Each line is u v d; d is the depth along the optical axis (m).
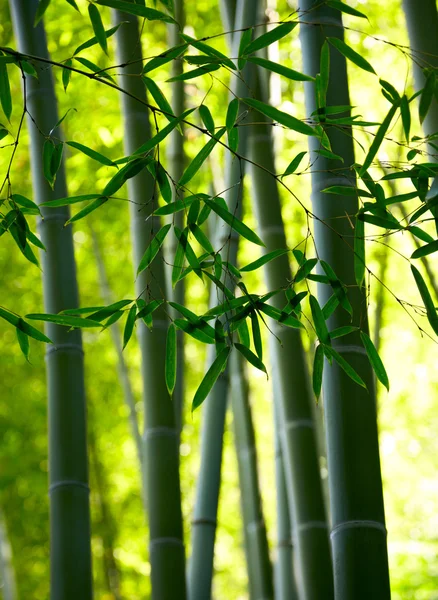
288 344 3.29
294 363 3.27
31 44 3.27
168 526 2.88
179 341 3.62
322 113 2.20
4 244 5.63
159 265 3.12
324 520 3.10
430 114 2.69
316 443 3.20
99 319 2.26
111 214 5.60
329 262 2.47
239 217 3.20
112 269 5.97
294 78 2.13
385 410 6.38
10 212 2.21
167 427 3.00
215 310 2.22
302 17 2.69
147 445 2.98
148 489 2.94
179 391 3.53
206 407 3.32
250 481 4.26
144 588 6.06
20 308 5.79
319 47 2.66
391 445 6.64
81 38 5.01
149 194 3.15
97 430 6.09
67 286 3.08
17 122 5.11
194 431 5.96
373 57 5.30
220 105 4.98
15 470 5.84
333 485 2.28
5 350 5.77
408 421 6.51
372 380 2.40
